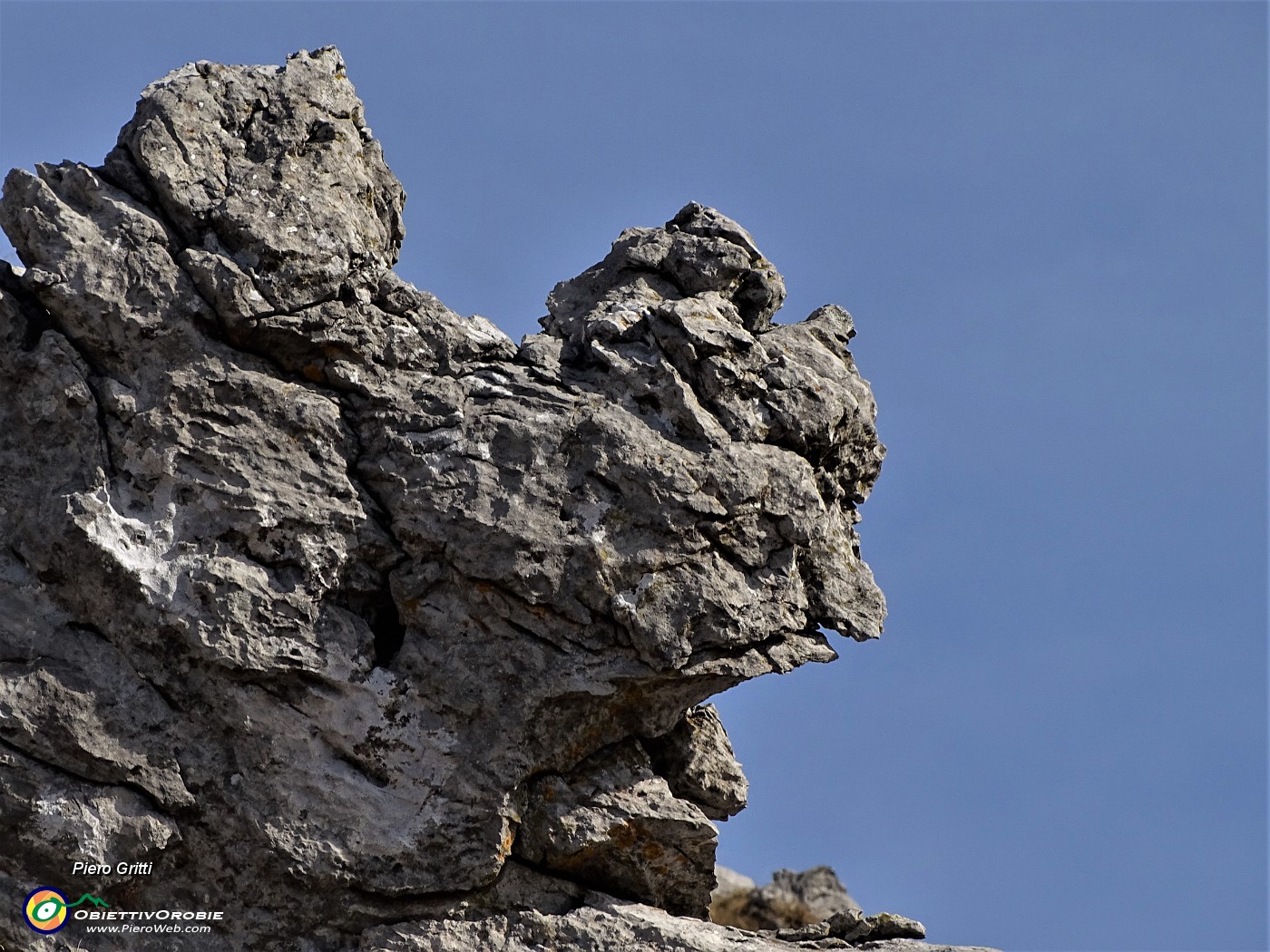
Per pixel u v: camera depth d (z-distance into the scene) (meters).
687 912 39.00
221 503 36.75
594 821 37.22
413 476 37.16
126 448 36.91
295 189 38.06
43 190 37.50
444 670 36.78
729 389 38.00
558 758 37.22
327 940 36.59
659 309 38.12
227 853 36.50
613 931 36.78
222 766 36.59
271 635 36.47
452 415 37.38
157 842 36.22
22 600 36.91
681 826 37.66
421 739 36.66
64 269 37.06
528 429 37.09
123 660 36.78
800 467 38.00
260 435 37.16
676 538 36.75
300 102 39.25
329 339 37.44
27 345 37.53
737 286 40.66
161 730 36.59
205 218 37.72
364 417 37.72
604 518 36.78
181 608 36.34
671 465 36.84
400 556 37.22
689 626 36.62
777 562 37.75
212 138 38.44
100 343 37.22
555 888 37.59
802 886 69.25
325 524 36.91
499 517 36.56
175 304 37.22
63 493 36.66
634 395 37.75
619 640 36.53
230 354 37.50
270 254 37.28
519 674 36.66
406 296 38.47
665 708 37.97
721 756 40.31
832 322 41.53
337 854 36.22
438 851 36.47
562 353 39.00
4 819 35.88
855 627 38.56
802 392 38.47
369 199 39.72
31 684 36.25
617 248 41.16
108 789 36.34
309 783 36.47
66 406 36.91
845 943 39.69
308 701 36.69
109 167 38.31
